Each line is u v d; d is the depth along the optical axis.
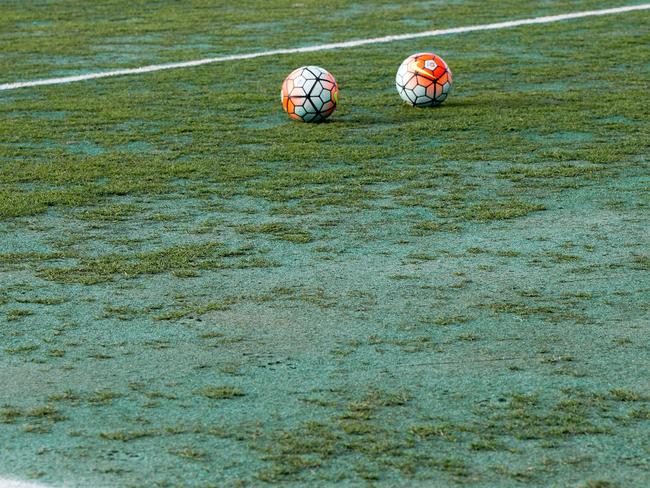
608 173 10.49
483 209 9.25
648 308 6.86
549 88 15.36
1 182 10.33
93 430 5.24
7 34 21.73
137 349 6.25
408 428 5.22
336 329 6.54
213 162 11.14
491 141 12.01
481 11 24.17
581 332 6.46
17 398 5.61
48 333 6.52
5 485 4.71
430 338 6.38
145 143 12.12
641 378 5.79
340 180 10.33
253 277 7.53
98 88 15.84
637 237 8.38
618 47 19.11
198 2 26.77
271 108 14.14
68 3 26.88
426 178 10.37
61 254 8.09
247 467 4.86
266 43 20.14
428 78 13.96
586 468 4.84
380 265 7.77
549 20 22.66
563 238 8.38
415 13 24.00
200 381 5.80
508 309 6.85
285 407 5.46
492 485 4.70
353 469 4.84
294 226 8.79
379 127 12.84
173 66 17.69
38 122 13.36
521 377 5.82
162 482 4.74
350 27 22.06
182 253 8.09
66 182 10.33
